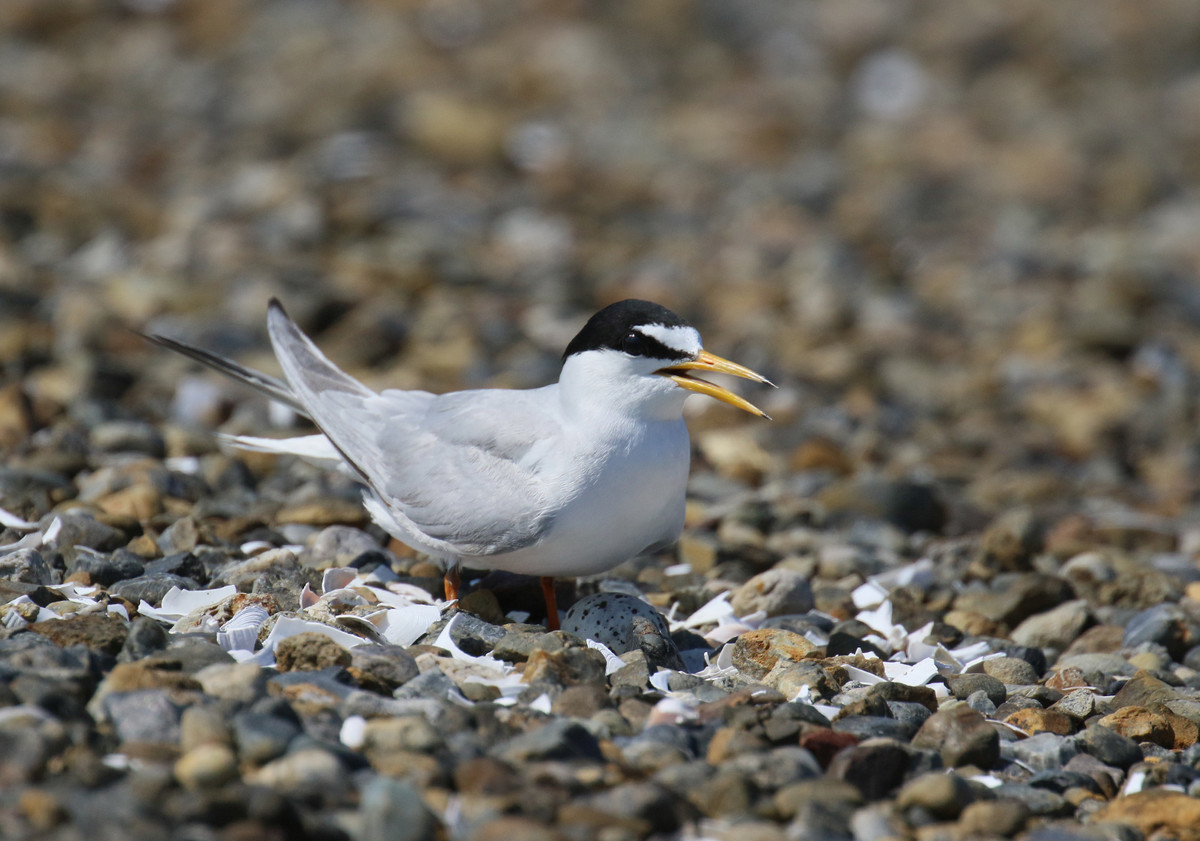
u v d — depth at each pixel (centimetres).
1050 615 896
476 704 634
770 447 1320
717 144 2698
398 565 896
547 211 2202
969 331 1812
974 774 638
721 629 822
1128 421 1492
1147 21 3544
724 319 1761
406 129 2505
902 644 835
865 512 1138
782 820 564
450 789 550
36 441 1079
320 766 543
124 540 864
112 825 491
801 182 2489
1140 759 675
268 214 1941
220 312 1537
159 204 1967
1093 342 1725
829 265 2012
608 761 588
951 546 1062
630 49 3266
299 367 895
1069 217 2406
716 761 604
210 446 1110
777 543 1039
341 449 855
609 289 1828
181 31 3045
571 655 688
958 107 3062
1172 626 859
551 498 767
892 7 3556
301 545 909
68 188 1956
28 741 534
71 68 2792
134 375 1284
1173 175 2675
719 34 3434
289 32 3062
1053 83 3244
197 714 566
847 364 1600
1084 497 1285
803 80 3191
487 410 819
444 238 1973
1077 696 738
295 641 662
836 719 672
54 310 1473
